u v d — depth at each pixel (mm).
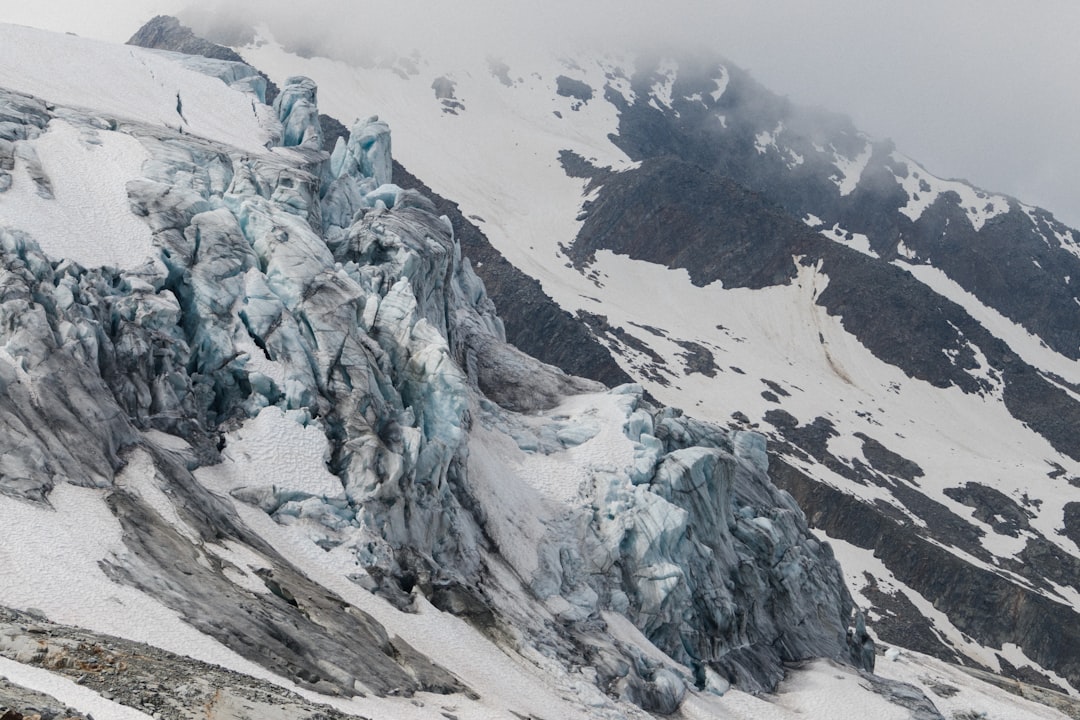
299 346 73375
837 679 90562
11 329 59188
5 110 79750
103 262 69062
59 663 38625
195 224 75812
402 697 52656
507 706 58500
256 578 55938
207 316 71188
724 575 92312
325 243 86938
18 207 68750
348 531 66438
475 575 75562
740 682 85875
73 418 57406
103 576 48344
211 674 42969
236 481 65125
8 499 50750
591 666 72375
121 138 83688
